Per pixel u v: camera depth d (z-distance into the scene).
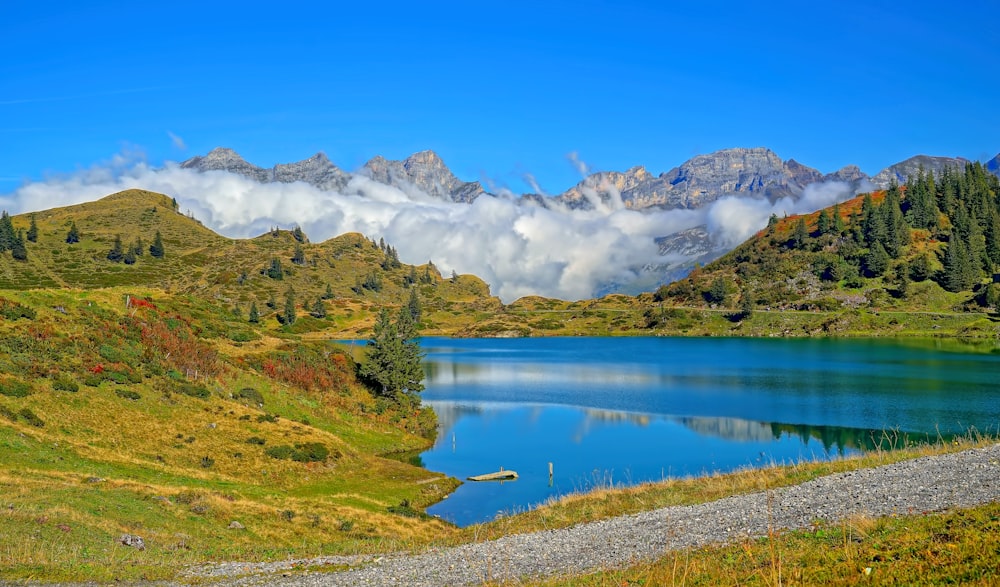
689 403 112.50
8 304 71.81
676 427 93.81
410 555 31.25
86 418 59.25
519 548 30.05
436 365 189.88
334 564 29.81
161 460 56.94
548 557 27.80
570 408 113.19
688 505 34.88
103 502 39.72
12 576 24.83
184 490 47.25
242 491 53.00
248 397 82.38
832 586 16.30
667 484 43.16
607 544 28.67
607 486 65.44
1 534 29.88
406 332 110.31
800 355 186.62
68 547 29.95
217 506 45.16
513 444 87.62
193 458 59.69
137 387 69.56
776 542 23.78
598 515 36.41
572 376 157.00
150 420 64.25
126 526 36.38
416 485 67.31
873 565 17.27
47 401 58.91
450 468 76.50
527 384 144.38
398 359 102.94
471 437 92.88
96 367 67.94
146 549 32.91
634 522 32.31
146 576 26.92
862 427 86.50
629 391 129.38
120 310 84.38
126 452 55.97
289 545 40.28
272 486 59.03
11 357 62.47
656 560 24.50
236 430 69.19
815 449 75.75
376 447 83.69
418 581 25.84
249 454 64.12
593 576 23.11
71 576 25.55
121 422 61.31
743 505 32.19
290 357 101.06
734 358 186.75
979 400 103.56
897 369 146.00
